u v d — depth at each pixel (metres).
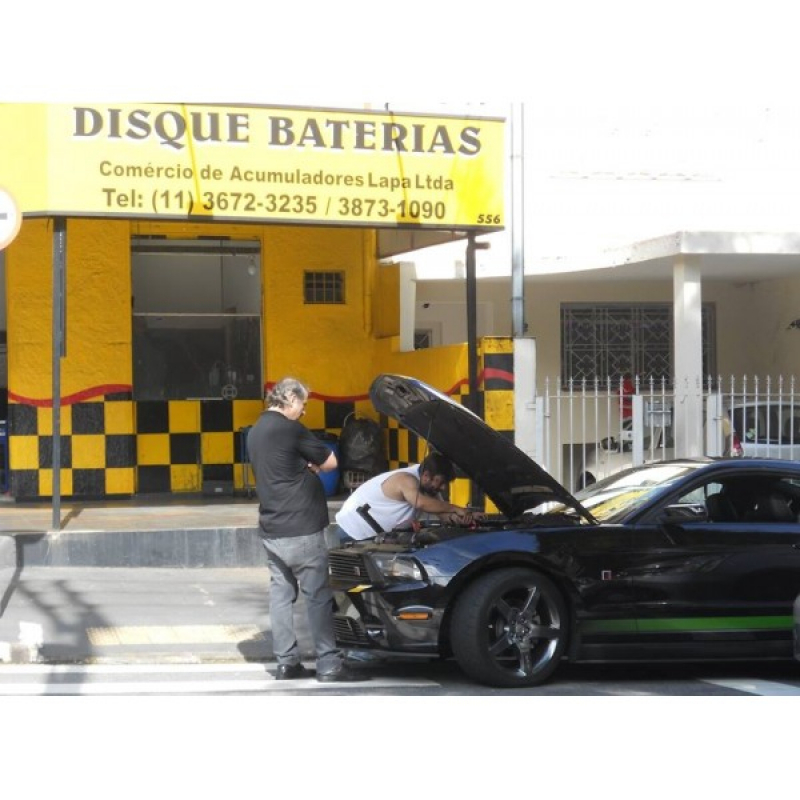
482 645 7.62
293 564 8.00
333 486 15.69
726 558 8.02
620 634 7.87
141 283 16.11
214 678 8.20
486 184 12.59
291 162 12.02
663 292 18.67
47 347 15.39
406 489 8.70
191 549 12.11
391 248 16.38
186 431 16.16
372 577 7.82
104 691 7.75
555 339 18.44
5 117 11.42
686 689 7.88
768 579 8.06
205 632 9.48
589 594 7.81
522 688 7.78
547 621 7.82
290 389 8.05
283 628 8.19
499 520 8.61
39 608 10.16
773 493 8.34
